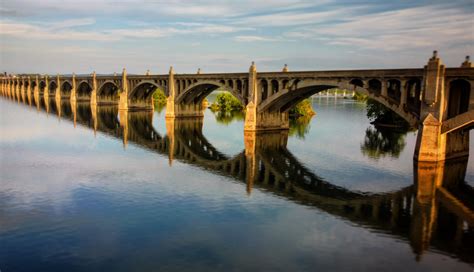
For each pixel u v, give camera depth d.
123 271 23.39
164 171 47.28
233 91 84.00
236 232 29.28
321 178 45.59
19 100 168.12
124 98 126.38
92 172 45.88
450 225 31.19
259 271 23.58
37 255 25.22
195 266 24.08
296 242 27.73
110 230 29.22
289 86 70.19
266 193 39.16
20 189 38.69
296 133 82.31
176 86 104.38
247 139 73.56
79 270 23.42
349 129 90.38
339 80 61.38
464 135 52.44
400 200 37.38
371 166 51.50
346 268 24.11
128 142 67.81
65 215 32.03
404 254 26.14
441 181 43.53
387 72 54.16
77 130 79.94
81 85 164.38
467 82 47.06
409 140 74.62
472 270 24.05
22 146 61.22
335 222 31.59
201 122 101.44
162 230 29.39
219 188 40.56
